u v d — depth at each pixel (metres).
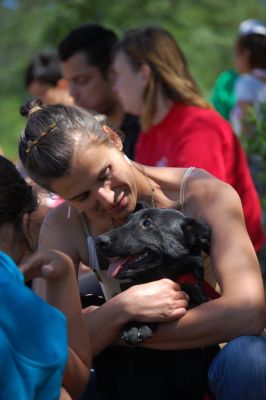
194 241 4.24
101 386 4.31
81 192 4.04
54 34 17.11
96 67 6.95
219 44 18.39
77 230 4.51
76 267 4.55
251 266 4.14
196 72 17.56
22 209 3.59
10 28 21.44
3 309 3.13
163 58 5.96
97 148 4.00
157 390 4.19
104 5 17.28
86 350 3.67
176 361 4.19
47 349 3.13
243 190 5.80
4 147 18.62
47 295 3.62
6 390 3.03
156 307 4.04
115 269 4.21
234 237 4.23
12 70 20.45
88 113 4.14
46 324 3.16
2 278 3.21
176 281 4.31
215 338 4.05
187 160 5.61
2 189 3.49
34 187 4.59
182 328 4.05
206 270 4.50
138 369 4.20
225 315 4.02
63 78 7.93
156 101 5.95
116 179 4.08
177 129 5.78
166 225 4.21
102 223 4.41
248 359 3.88
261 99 8.45
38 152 3.98
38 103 4.38
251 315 4.01
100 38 7.01
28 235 3.71
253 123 6.82
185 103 5.88
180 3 19.00
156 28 6.15
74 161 3.94
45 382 3.13
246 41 8.61
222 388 3.96
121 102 6.63
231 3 19.56
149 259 4.23
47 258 3.55
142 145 6.07
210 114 5.80
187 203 4.45
